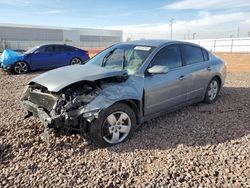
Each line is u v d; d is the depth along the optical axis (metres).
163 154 3.73
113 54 5.13
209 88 6.09
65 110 3.63
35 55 12.92
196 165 3.41
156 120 5.09
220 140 4.15
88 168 3.39
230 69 14.01
